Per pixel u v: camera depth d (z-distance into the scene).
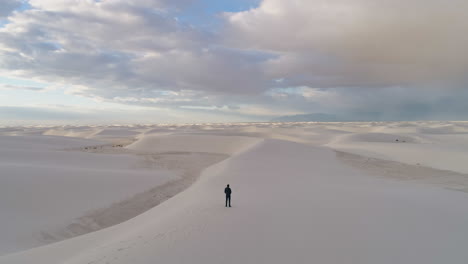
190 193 19.05
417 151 45.22
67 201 18.34
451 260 7.49
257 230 9.28
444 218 11.27
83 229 15.57
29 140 61.69
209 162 44.06
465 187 24.12
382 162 40.03
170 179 27.23
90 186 21.34
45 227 14.98
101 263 7.30
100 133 113.44
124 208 18.95
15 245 12.70
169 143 62.97
